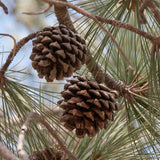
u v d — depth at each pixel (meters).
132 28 0.92
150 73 0.97
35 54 0.99
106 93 0.99
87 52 1.03
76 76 1.02
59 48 0.98
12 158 0.87
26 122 0.91
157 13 0.90
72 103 0.99
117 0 1.03
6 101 1.02
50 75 0.99
